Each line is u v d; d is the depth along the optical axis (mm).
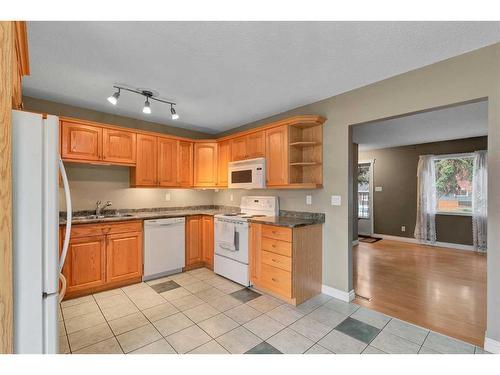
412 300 2725
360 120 2611
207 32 1705
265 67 2197
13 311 1059
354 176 5551
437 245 5512
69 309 2477
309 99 2967
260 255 2883
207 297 2766
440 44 1849
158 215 3463
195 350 1859
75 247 2709
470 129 4348
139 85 2574
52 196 1155
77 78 2410
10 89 966
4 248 951
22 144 1074
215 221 3510
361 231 6734
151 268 3289
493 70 1841
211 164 4113
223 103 3109
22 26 1299
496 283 1811
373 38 1773
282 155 3061
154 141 3646
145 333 2076
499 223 1798
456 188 5367
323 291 2885
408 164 5965
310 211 3062
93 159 3068
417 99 2213
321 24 1625
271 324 2217
